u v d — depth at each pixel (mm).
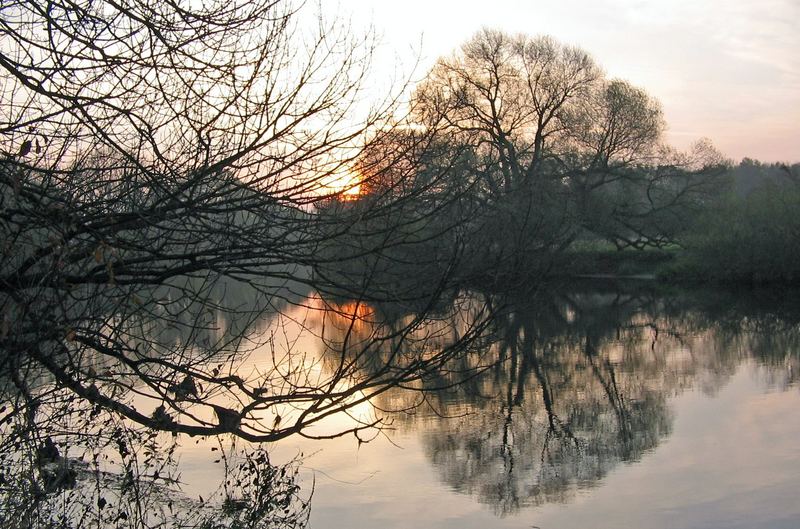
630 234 46969
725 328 24672
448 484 9953
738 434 12133
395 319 5457
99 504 6930
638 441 12000
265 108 4586
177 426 4961
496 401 14789
